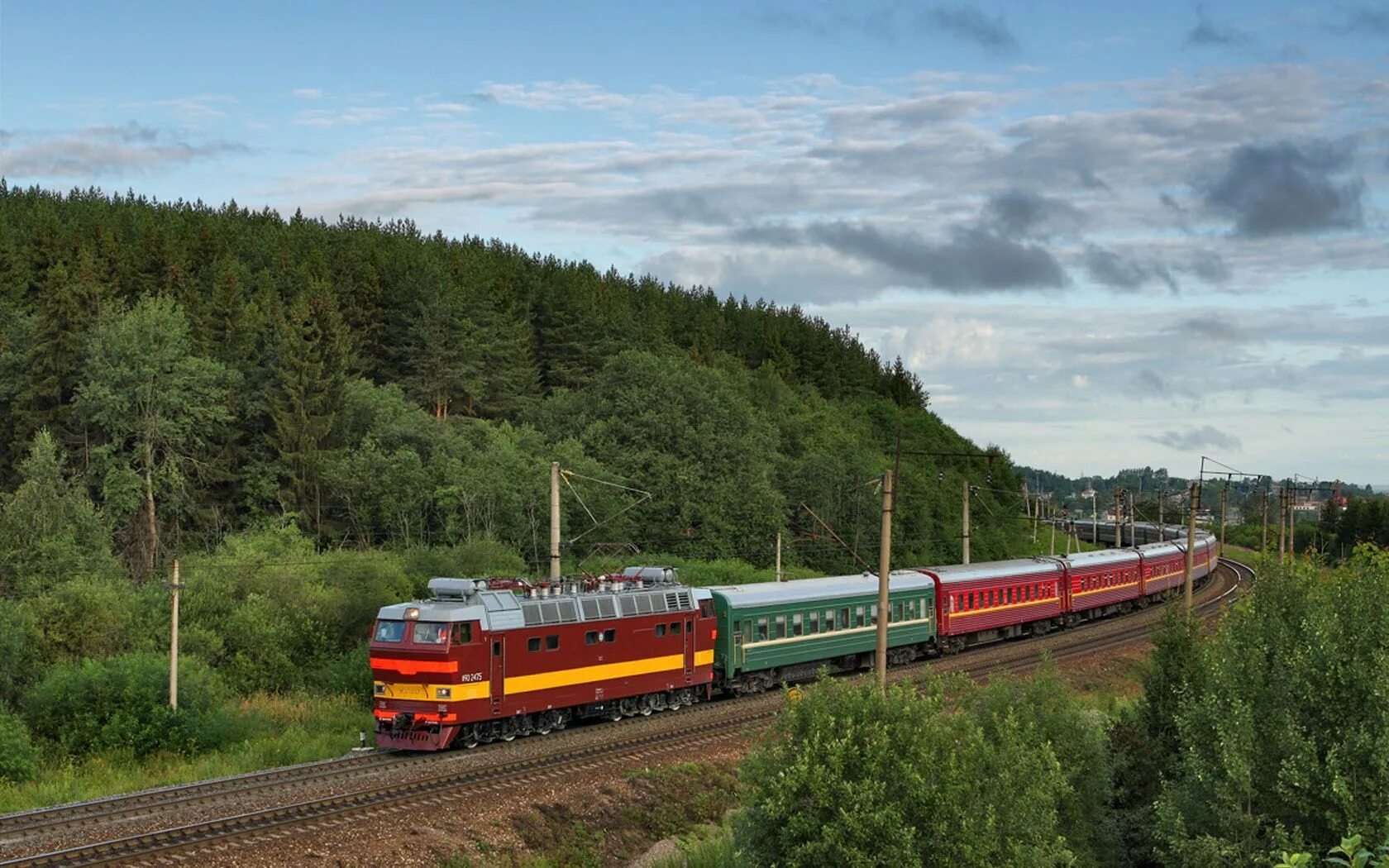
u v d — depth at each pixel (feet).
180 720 114.21
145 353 222.07
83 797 93.15
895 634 169.89
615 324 363.56
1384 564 97.40
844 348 495.00
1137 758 96.22
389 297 327.47
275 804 86.63
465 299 329.52
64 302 234.17
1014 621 202.28
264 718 123.85
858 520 287.28
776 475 290.56
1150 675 104.53
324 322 274.77
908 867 65.41
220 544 219.41
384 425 249.34
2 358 237.86
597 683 121.19
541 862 83.92
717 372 314.35
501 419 312.71
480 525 222.69
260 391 258.98
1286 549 207.10
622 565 210.79
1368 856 42.91
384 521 231.09
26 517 164.76
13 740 103.45
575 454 246.68
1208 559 320.70
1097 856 87.40
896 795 67.56
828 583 160.66
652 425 269.03
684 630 132.77
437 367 299.99
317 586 160.25
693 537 249.55
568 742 113.09
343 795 89.66
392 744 107.45
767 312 501.15
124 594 146.10
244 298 303.68
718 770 108.47
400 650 107.04
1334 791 71.15
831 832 65.51
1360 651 76.95
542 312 374.02
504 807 90.58
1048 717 88.53
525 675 113.19
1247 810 76.64
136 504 211.82
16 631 127.34
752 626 143.84
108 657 125.59
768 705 137.28
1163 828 80.48
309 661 148.05
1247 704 79.15
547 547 230.68
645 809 97.81
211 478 237.66
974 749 70.08
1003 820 70.33
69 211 391.24
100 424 222.69
